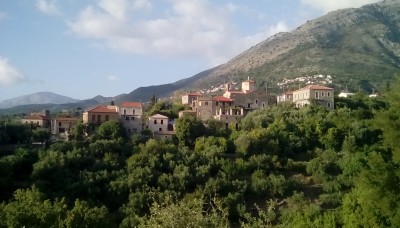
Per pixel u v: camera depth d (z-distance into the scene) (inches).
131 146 4318.4
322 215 2536.9
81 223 2137.1
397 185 1553.9
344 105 5748.0
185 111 5782.5
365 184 1651.1
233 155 4252.0
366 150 3944.4
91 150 3976.4
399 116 1675.7
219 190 3454.7
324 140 4537.4
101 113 5295.3
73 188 3331.7
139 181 3432.6
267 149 4274.1
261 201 3555.6
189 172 3678.6
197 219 1229.7
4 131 4576.8
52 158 3629.4
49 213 1990.7
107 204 3314.5
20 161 3659.0
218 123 5132.9
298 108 5615.2
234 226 3161.9
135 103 5502.0
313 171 3937.0
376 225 1721.2
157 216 1252.5
